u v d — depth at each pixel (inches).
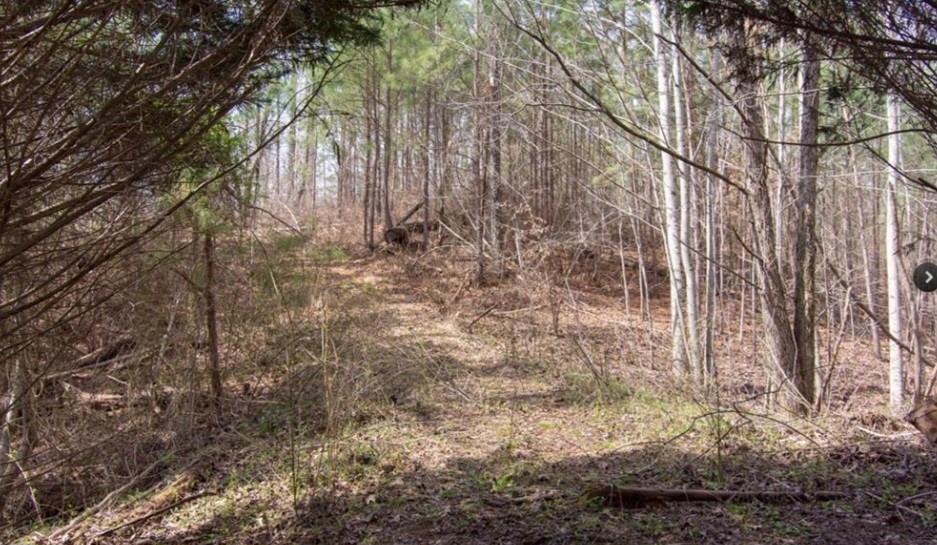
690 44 414.0
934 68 129.0
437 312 579.2
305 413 304.8
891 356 405.1
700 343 406.3
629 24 452.8
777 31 142.9
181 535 219.6
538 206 721.6
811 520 185.9
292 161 723.4
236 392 344.8
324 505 222.1
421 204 845.8
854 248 692.1
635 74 418.0
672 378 370.9
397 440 286.5
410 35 596.7
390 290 641.6
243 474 261.1
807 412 296.4
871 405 396.2
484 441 285.3
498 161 666.2
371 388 328.2
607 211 741.3
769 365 318.0
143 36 110.3
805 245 307.3
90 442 270.4
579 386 378.3
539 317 579.8
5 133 100.3
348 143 884.6
